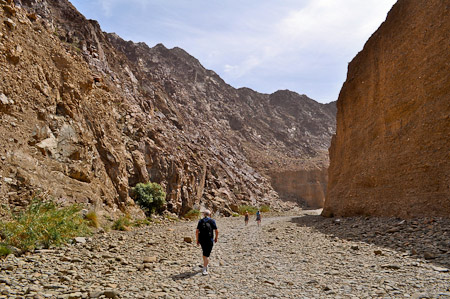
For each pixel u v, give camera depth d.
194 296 6.02
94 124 25.03
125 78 51.91
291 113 152.38
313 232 16.23
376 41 21.39
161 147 38.34
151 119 46.06
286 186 84.00
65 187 17.50
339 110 27.69
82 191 18.70
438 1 15.19
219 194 50.53
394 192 16.45
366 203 19.25
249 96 140.62
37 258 9.11
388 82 18.72
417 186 14.67
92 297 5.81
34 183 14.87
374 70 21.19
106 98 30.56
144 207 28.83
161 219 29.39
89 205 18.38
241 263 9.28
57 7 44.78
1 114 15.48
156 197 30.02
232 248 12.43
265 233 17.67
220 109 107.19
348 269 7.72
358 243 11.33
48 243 10.91
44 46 21.59
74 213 14.96
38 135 17.64
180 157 41.28
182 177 38.75
